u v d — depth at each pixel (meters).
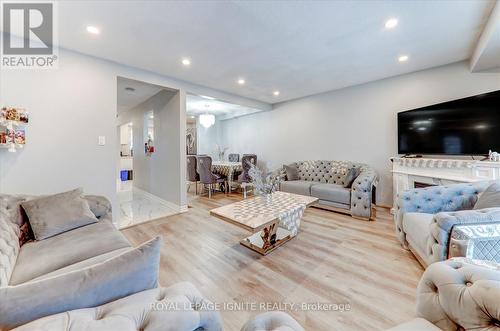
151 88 4.11
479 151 2.56
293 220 2.52
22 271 1.24
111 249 1.50
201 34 2.37
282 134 5.73
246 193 5.27
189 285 0.92
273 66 3.29
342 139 4.53
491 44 2.25
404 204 2.29
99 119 2.89
